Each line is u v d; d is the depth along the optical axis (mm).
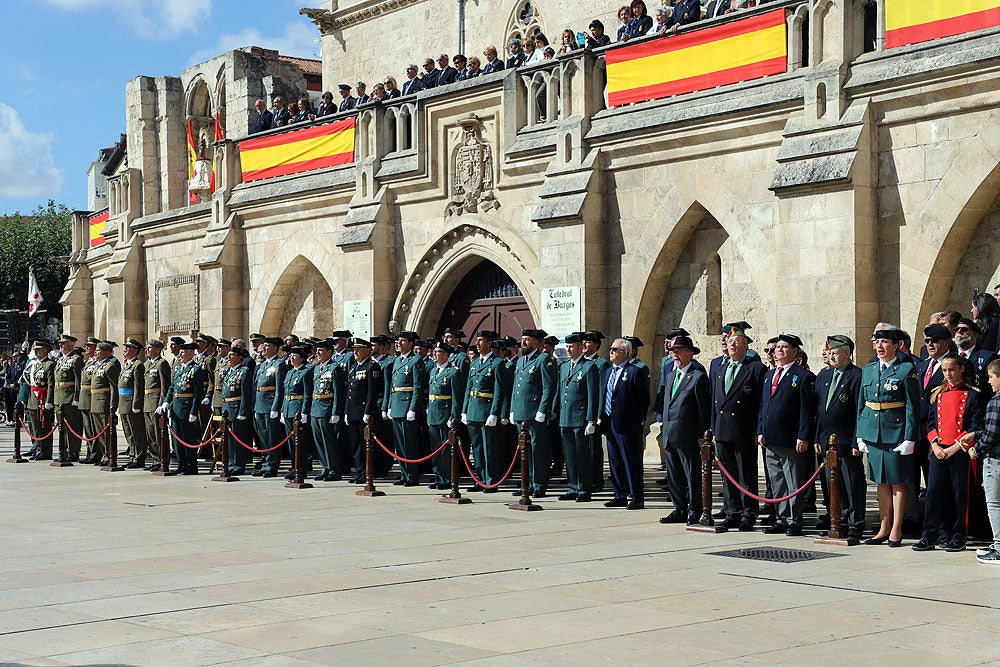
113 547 13523
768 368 14648
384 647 8648
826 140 18266
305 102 29938
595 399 17328
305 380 21484
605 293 22219
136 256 35562
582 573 11609
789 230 18641
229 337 30922
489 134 24609
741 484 14594
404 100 26281
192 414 22734
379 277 26500
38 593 10859
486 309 25688
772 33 19453
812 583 10984
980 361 13312
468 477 20516
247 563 12359
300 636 9039
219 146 31438
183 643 8859
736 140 20016
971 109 16891
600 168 22203
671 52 21000
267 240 30234
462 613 9797
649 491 18844
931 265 17422
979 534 13539
